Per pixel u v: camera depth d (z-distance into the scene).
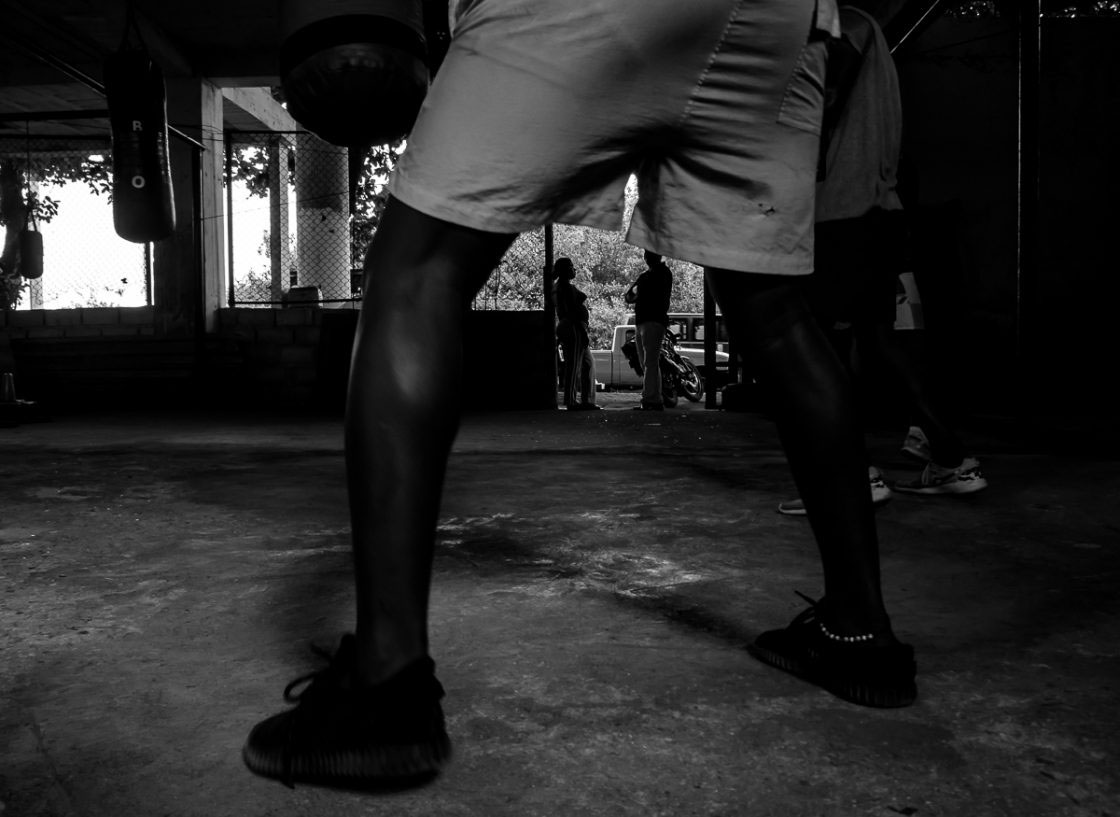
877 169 2.38
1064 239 7.66
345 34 1.36
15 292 12.29
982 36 7.58
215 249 9.88
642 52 1.02
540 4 1.00
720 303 1.30
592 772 1.06
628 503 2.95
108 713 1.25
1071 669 1.39
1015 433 4.81
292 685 1.09
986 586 1.89
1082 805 0.98
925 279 7.41
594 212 1.14
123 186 7.31
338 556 2.23
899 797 1.00
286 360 9.48
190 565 2.15
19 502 3.09
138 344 9.41
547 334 9.11
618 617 1.68
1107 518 2.59
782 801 0.99
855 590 1.26
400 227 1.04
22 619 1.71
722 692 1.30
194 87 9.73
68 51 9.56
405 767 0.96
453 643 1.53
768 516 2.69
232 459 4.42
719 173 1.16
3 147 12.53
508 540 2.38
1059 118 7.63
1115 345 7.62
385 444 1.00
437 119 1.03
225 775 1.06
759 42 1.08
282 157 13.01
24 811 0.97
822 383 1.24
